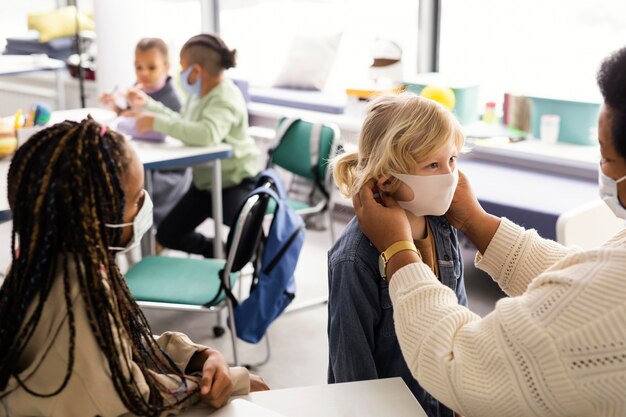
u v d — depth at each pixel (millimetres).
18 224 986
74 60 5844
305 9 5207
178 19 5863
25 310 989
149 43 3850
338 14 5031
